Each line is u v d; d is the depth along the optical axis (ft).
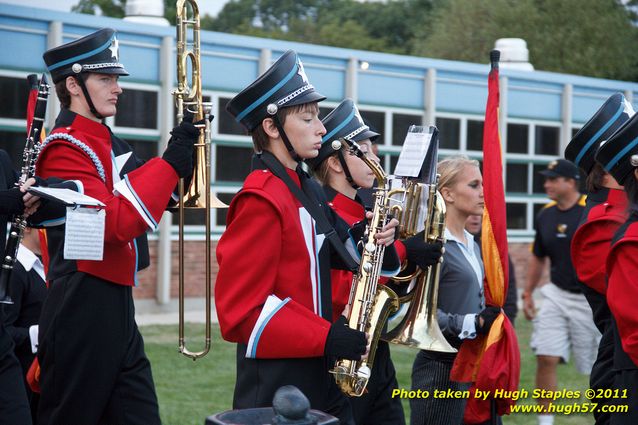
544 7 276.21
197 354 40.96
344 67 135.85
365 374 36.55
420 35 306.14
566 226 69.46
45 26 112.98
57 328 41.06
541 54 269.03
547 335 67.87
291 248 35.42
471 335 46.83
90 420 41.24
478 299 48.93
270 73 36.60
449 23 284.00
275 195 35.29
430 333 43.06
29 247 47.98
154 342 95.35
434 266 43.45
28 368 46.50
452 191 49.19
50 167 41.09
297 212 36.01
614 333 40.01
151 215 39.50
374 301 38.45
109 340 41.32
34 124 38.55
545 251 72.28
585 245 46.68
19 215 37.52
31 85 44.14
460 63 147.74
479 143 151.02
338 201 46.50
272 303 34.68
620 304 38.01
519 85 155.33
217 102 126.52
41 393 41.65
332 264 39.09
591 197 47.98
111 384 41.45
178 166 40.27
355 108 47.67
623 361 39.24
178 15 41.86
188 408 68.18
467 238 50.39
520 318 118.93
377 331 37.96
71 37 114.62
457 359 47.78
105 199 39.83
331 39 311.06
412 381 49.67
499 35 273.33
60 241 41.50
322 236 36.70
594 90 164.66
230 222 35.60
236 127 128.77
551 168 70.74
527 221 156.87
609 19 268.21
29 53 112.27
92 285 41.09
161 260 121.39
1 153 39.60
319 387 35.88
